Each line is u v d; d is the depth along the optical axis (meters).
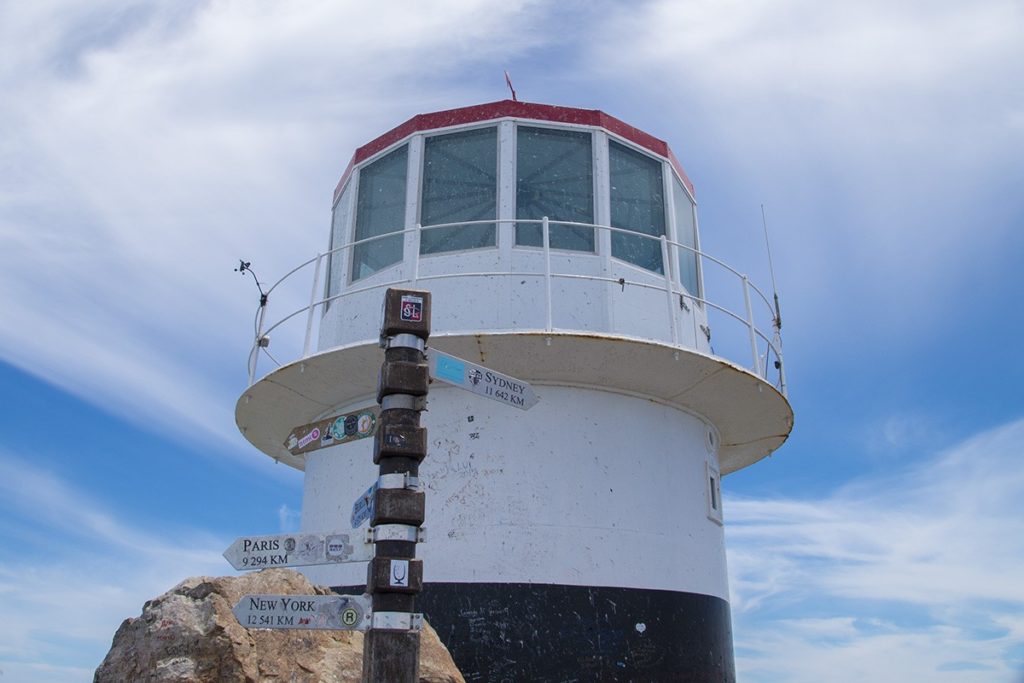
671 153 15.38
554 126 14.25
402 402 6.30
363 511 6.57
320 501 13.52
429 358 6.50
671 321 12.63
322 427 7.79
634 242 14.18
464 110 14.40
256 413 14.52
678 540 12.80
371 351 12.13
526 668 11.29
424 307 6.54
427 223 13.97
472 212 13.81
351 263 14.62
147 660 7.92
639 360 12.23
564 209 13.82
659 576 12.34
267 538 6.36
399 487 6.11
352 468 13.22
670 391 13.18
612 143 14.48
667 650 12.01
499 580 11.70
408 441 6.20
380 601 5.88
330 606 6.00
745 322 13.42
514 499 12.05
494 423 12.45
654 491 12.80
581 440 12.54
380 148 14.97
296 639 8.43
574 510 12.13
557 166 14.07
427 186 14.19
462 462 12.33
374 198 14.84
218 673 7.77
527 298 13.12
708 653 12.60
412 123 14.57
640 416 13.09
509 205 13.60
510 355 12.08
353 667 8.45
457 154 14.27
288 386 13.44
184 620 8.05
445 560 11.88
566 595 11.70
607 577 11.95
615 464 12.61
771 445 15.61
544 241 12.34
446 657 9.63
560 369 12.41
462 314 13.13
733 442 15.48
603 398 12.89
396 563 5.93
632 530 12.36
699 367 12.43
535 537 11.89
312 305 13.13
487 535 11.91
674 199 15.24
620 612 11.84
